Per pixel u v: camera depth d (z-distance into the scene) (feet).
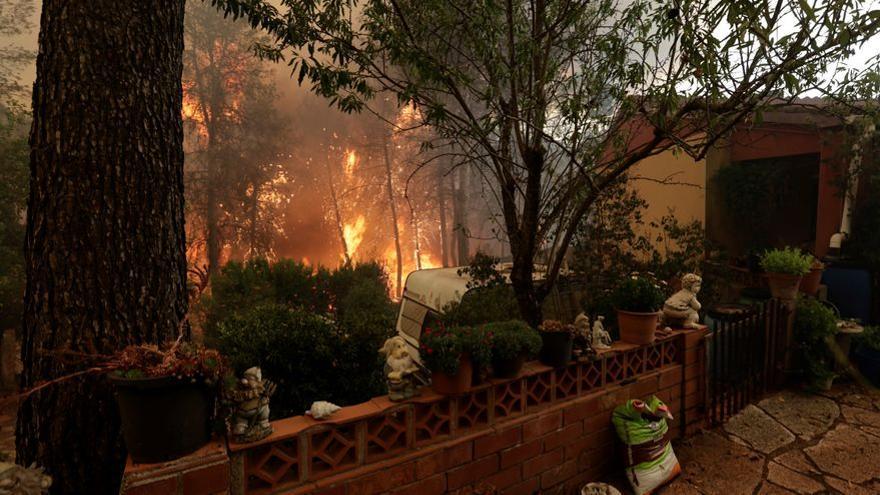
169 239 9.18
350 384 11.43
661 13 9.48
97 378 8.15
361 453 8.54
